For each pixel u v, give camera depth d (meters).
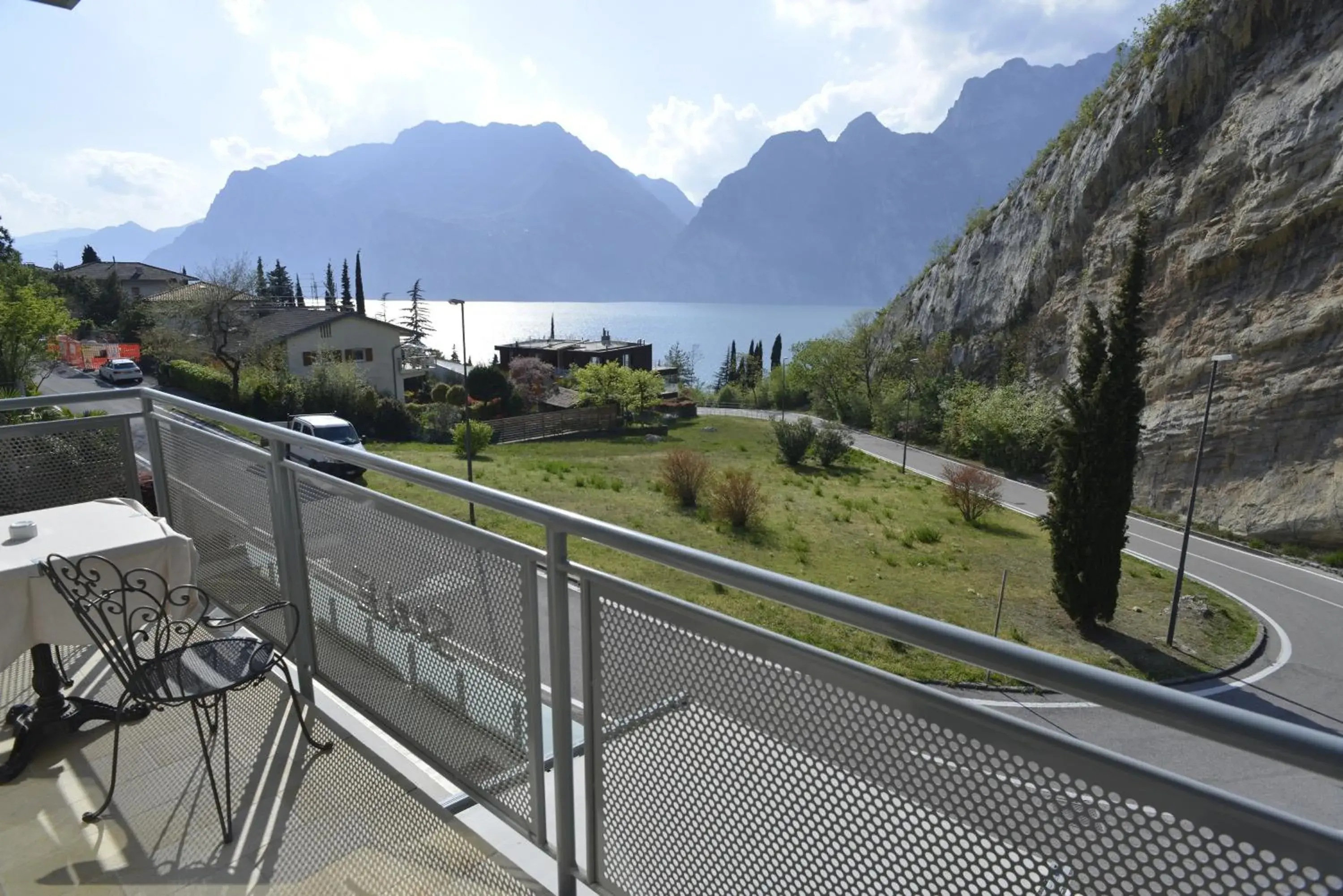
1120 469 13.72
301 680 2.44
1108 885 0.82
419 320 81.19
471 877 1.69
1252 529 22.23
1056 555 14.48
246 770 2.12
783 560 17.08
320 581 2.27
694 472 21.22
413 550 1.82
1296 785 5.69
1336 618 15.77
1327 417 21.81
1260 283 24.44
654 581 12.38
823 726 1.06
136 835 1.88
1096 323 13.91
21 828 1.92
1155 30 31.02
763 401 57.78
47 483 3.18
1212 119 27.95
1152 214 28.70
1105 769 0.79
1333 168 22.78
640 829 1.39
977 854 0.92
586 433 39.59
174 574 2.30
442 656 1.79
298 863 1.77
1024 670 0.83
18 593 2.01
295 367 37.09
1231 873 0.73
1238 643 14.33
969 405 36.91
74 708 2.38
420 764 2.12
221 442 2.68
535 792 1.60
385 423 31.70
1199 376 25.28
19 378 22.89
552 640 1.46
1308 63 24.59
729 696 1.18
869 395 46.59
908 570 17.23
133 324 44.22
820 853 1.09
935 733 0.94
